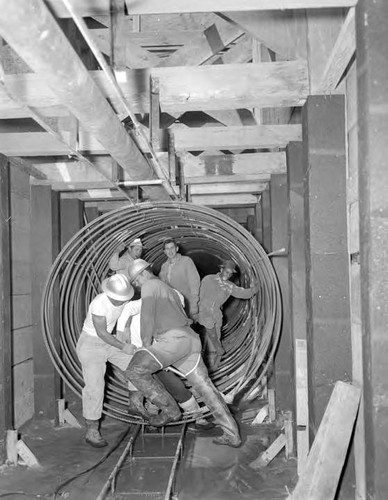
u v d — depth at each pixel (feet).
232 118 18.30
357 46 7.68
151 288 14.79
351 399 9.66
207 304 21.24
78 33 15.72
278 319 15.94
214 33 15.92
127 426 17.44
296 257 14.19
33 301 17.84
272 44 10.73
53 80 6.41
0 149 13.70
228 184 20.62
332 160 10.64
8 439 13.56
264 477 12.60
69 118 10.61
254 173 16.52
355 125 9.96
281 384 17.29
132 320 16.08
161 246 23.59
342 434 9.52
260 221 23.94
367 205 7.43
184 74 10.69
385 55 7.33
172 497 11.64
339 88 10.84
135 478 12.82
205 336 22.11
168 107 11.12
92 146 12.64
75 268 17.76
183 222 18.52
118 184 13.74
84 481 12.63
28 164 16.17
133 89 10.65
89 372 15.30
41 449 15.05
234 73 10.69
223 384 18.78
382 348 7.36
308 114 10.69
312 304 10.59
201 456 14.30
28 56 5.67
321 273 10.56
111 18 7.70
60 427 17.15
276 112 17.95
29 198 17.95
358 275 9.97
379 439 7.34
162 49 19.85
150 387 14.71
